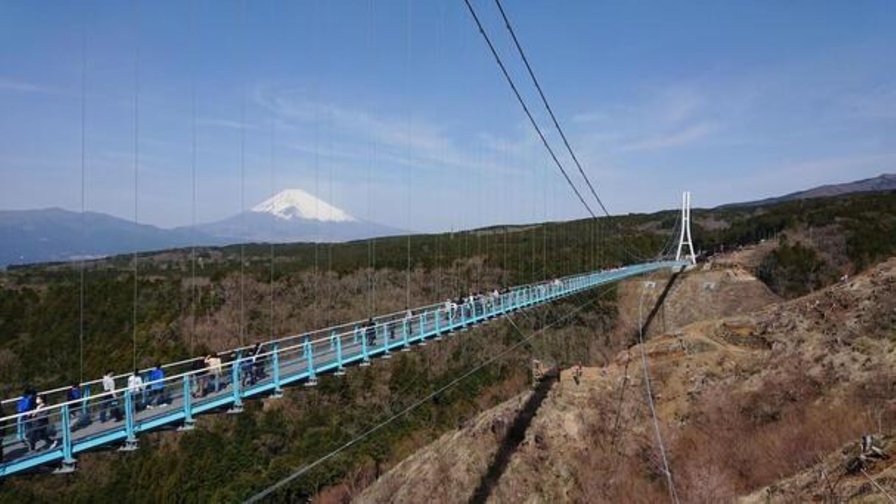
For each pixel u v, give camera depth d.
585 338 80.44
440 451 51.25
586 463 40.12
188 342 52.44
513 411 49.06
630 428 41.41
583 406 44.50
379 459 61.16
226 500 54.56
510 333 75.75
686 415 40.94
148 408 17.64
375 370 73.00
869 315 40.53
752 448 31.14
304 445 62.75
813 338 41.66
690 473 32.59
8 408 38.44
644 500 34.25
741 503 21.09
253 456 60.22
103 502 51.53
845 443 24.22
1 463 13.84
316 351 28.56
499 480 42.12
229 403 18.66
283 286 65.44
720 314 87.81
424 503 46.81
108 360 47.44
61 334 47.97
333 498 56.91
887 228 91.62
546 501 38.97
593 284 59.94
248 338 56.59
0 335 46.34
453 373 73.38
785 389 36.88
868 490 17.33
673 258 110.69
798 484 20.31
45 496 50.91
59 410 16.16
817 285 85.12
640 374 46.19
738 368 43.53
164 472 54.66
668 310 90.12
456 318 33.44
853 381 33.44
